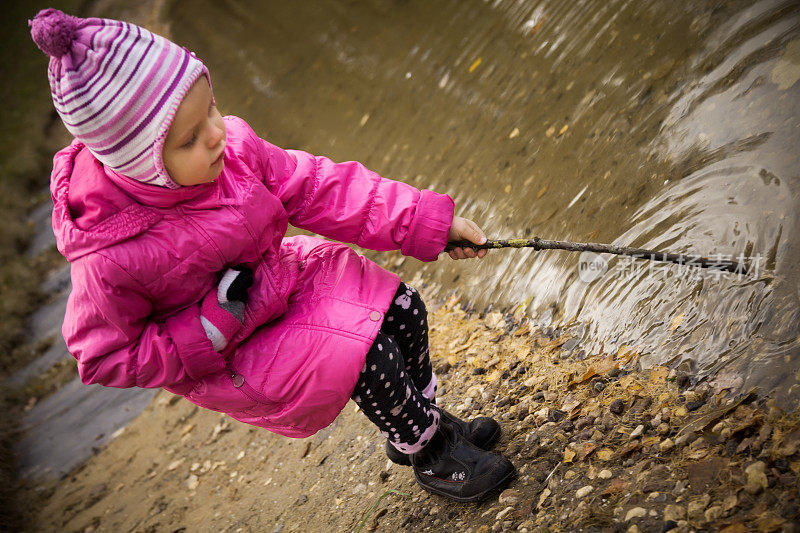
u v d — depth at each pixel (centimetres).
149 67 180
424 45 614
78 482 500
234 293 199
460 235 229
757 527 171
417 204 224
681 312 250
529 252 348
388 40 673
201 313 202
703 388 222
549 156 384
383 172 525
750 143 271
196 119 187
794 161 248
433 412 235
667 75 346
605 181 332
